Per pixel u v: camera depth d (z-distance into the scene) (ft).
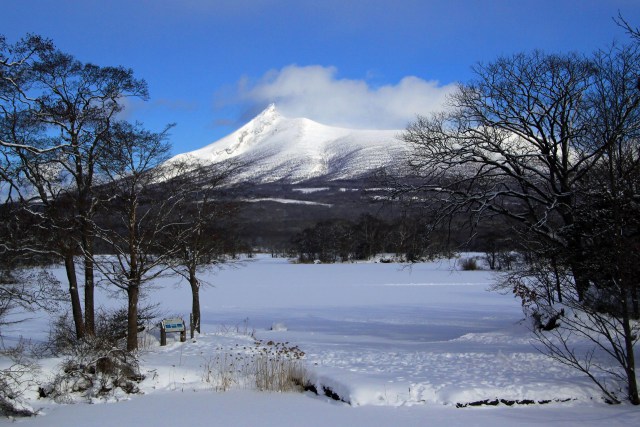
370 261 345.72
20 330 79.51
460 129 66.28
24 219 53.26
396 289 170.91
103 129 53.42
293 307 126.52
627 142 49.88
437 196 65.10
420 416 32.65
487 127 68.03
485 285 180.14
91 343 44.68
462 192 63.62
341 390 37.73
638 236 37.22
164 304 133.90
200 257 75.00
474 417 32.22
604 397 35.35
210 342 63.26
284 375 42.86
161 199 57.11
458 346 59.47
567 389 35.88
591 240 44.78
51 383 39.88
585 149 65.46
